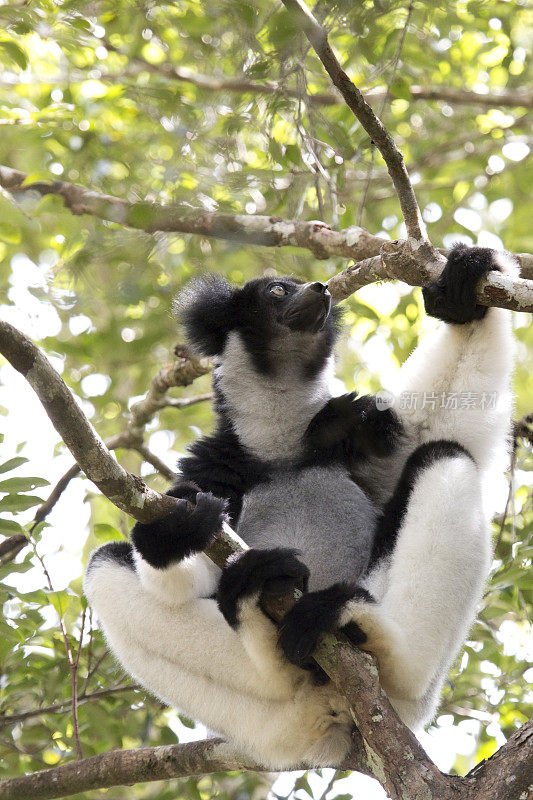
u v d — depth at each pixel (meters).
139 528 7.12
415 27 11.66
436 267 7.97
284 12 9.59
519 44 14.84
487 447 8.26
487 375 8.27
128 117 13.44
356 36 10.64
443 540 7.36
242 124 11.40
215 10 10.41
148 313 14.66
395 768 6.04
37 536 9.47
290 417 9.52
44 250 14.40
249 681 7.58
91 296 13.08
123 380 15.58
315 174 10.48
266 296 9.93
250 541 8.72
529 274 9.27
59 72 13.80
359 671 6.55
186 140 11.45
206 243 12.88
